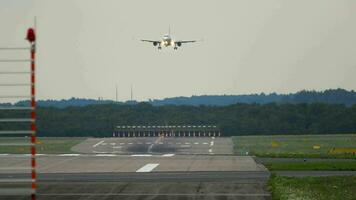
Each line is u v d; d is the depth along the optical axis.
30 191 36.06
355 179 75.62
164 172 89.19
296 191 63.00
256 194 62.38
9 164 104.25
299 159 115.62
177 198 59.72
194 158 118.44
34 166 33.00
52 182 75.88
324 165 99.06
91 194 63.50
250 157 120.12
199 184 72.00
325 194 61.00
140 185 71.50
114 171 91.44
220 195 61.72
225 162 107.56
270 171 90.12
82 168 97.00
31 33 31.11
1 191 36.44
